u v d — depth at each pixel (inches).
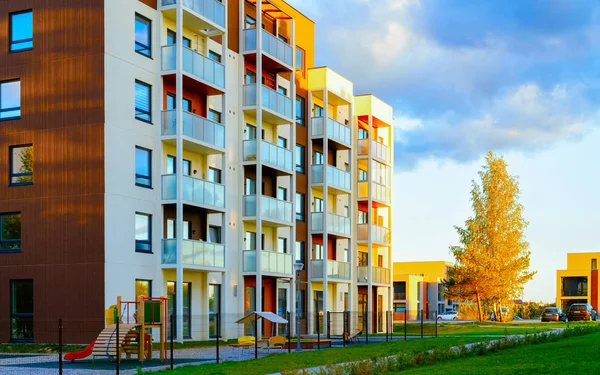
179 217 1354.6
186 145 1430.9
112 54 1283.2
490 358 957.2
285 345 1354.6
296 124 1923.0
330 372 757.9
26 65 1320.1
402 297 4618.6
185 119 1390.3
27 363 976.9
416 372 804.0
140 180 1333.7
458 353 1011.3
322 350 1242.0
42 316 1269.7
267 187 1750.7
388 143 2383.1
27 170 1306.6
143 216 1336.1
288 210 1737.2
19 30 1334.9
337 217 2010.3
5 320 1291.8
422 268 5251.0
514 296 2883.9
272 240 1753.2
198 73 1434.5
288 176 1830.7
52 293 1266.0
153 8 1387.8
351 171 2110.0
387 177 2347.4
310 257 1937.7
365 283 2162.9
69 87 1286.9
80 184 1264.8
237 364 951.0
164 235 1379.2
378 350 1226.0
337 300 2055.9
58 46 1299.2
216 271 1470.2
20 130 1315.2
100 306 1230.9
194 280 1457.9
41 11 1315.2
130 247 1295.5
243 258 1619.1
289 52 1771.7
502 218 2906.0
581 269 4658.0
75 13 1293.1
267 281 1706.4
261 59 1662.2
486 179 2965.1
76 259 1255.5
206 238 1498.5
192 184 1397.6
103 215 1243.8
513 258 2874.0
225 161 1512.1
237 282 1608.0
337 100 2081.7
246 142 1636.3
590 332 1432.1
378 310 2306.8
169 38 1429.6
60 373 733.3
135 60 1334.9
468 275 2834.6
